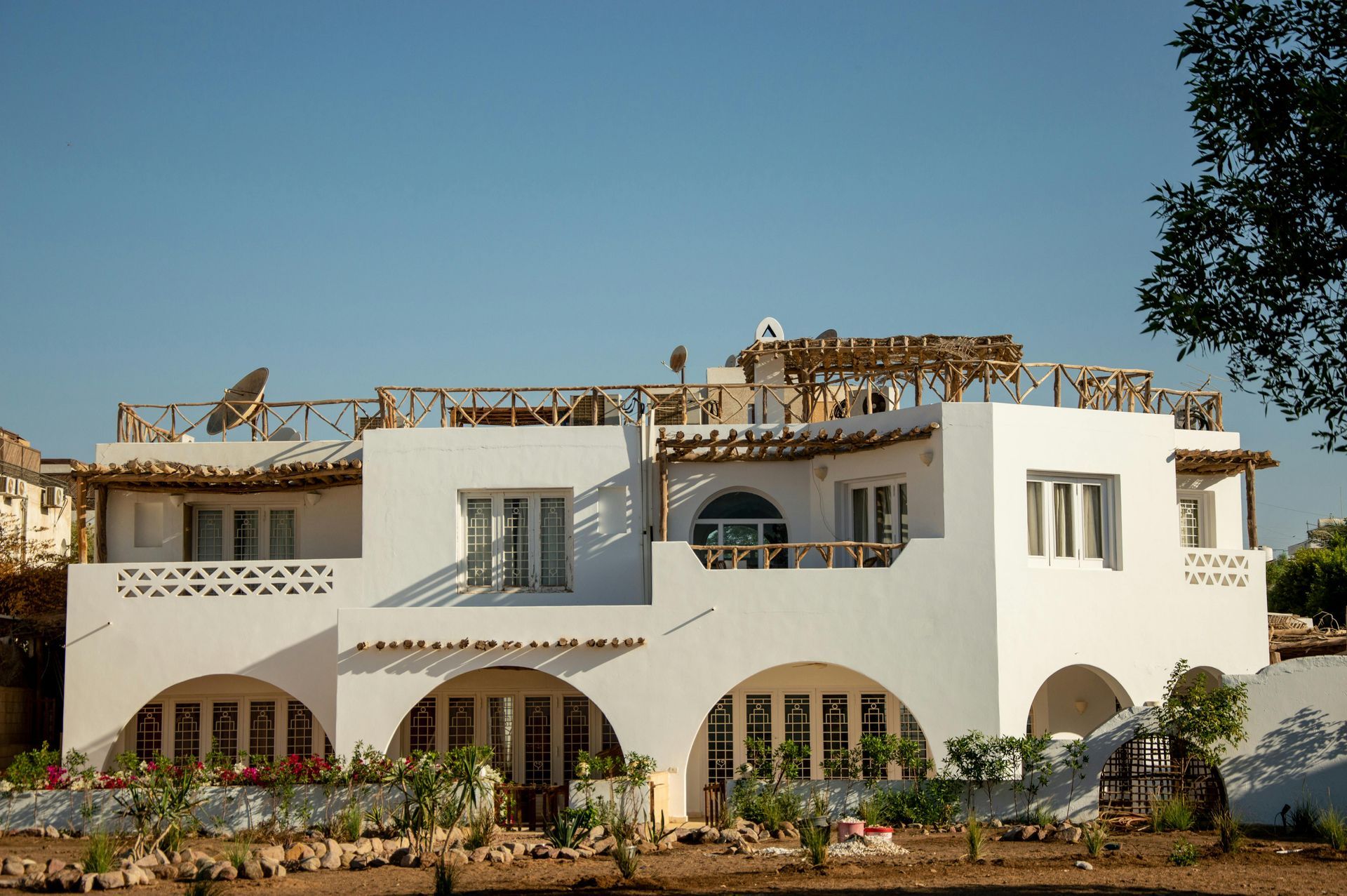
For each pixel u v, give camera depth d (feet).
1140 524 88.74
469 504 92.27
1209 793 72.69
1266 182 44.47
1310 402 44.70
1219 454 92.94
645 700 82.48
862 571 82.99
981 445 84.38
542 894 55.57
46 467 181.16
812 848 61.21
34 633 99.76
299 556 96.48
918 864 61.21
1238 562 91.81
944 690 82.12
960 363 92.17
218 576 89.25
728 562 92.27
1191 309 44.09
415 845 66.64
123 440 97.04
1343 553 154.20
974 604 82.84
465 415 95.40
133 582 88.84
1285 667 71.46
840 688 89.81
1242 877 56.85
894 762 85.46
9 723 95.86
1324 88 42.11
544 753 91.71
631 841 69.00
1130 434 89.15
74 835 76.84
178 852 64.90
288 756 86.33
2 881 59.36
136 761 79.82
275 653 88.53
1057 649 84.84
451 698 92.12
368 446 91.61
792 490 93.71
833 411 98.63
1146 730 73.36
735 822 73.67
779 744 89.45
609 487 92.17
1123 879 56.75
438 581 90.63
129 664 88.22
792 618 82.74
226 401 97.04
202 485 93.76
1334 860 60.59
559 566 92.07
